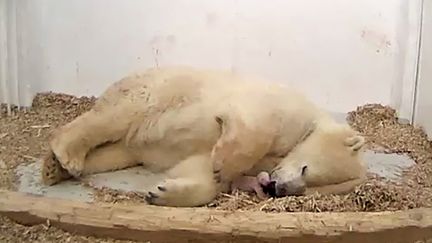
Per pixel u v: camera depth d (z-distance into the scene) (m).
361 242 3.19
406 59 5.34
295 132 3.76
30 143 4.43
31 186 3.72
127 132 3.92
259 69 5.45
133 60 5.44
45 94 5.40
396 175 4.22
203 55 5.44
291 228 3.13
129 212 3.19
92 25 5.38
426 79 5.07
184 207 3.42
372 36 5.39
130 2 5.35
